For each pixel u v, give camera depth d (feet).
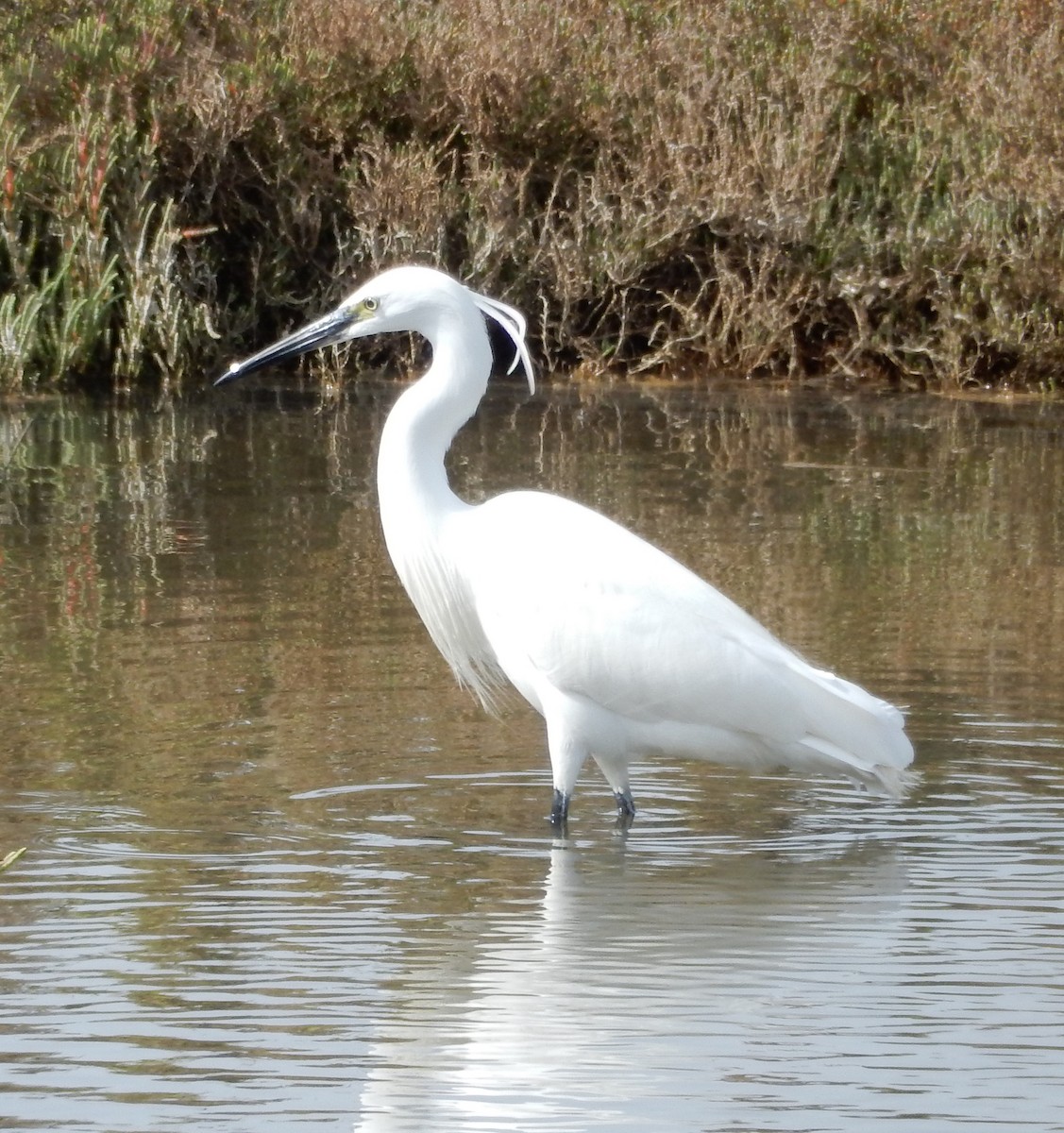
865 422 67.51
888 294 75.51
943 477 57.21
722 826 28.27
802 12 79.92
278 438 62.18
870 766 28.17
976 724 32.32
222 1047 18.98
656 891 24.72
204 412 67.26
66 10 79.87
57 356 71.26
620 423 66.49
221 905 23.47
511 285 77.25
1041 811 28.32
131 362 72.33
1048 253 73.41
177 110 76.13
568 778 28.63
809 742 28.53
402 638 37.83
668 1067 18.65
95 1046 18.98
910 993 20.80
